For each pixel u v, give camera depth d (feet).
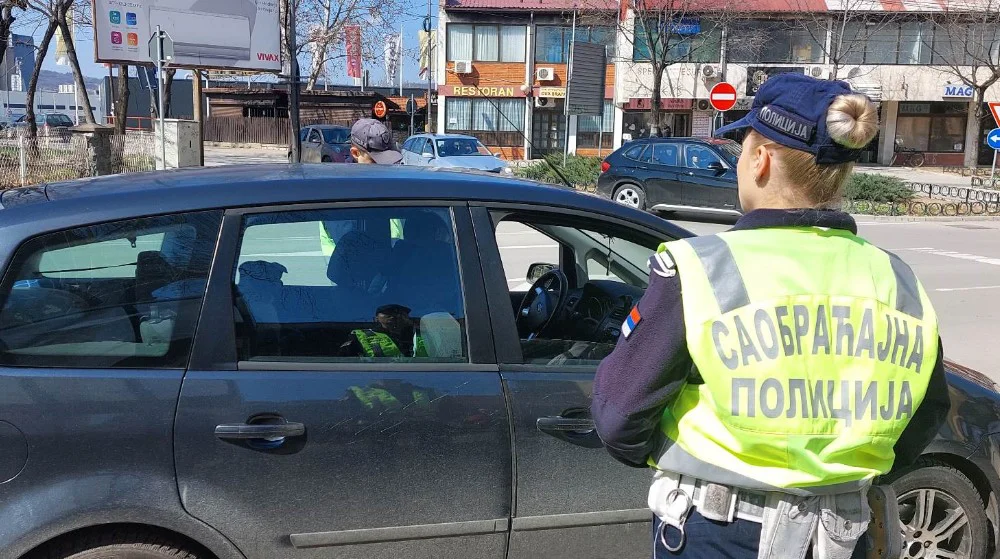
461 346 8.46
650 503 5.62
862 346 5.05
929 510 9.49
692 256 5.08
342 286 8.46
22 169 54.39
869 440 5.02
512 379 8.43
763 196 5.39
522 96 120.06
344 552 7.96
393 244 8.61
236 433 7.53
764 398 4.91
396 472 7.99
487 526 8.32
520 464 8.36
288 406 7.70
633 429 5.24
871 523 5.94
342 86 167.84
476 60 119.65
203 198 8.07
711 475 5.21
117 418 7.32
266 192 8.27
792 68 109.60
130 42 73.56
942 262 38.52
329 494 7.83
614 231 9.50
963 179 99.86
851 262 5.24
